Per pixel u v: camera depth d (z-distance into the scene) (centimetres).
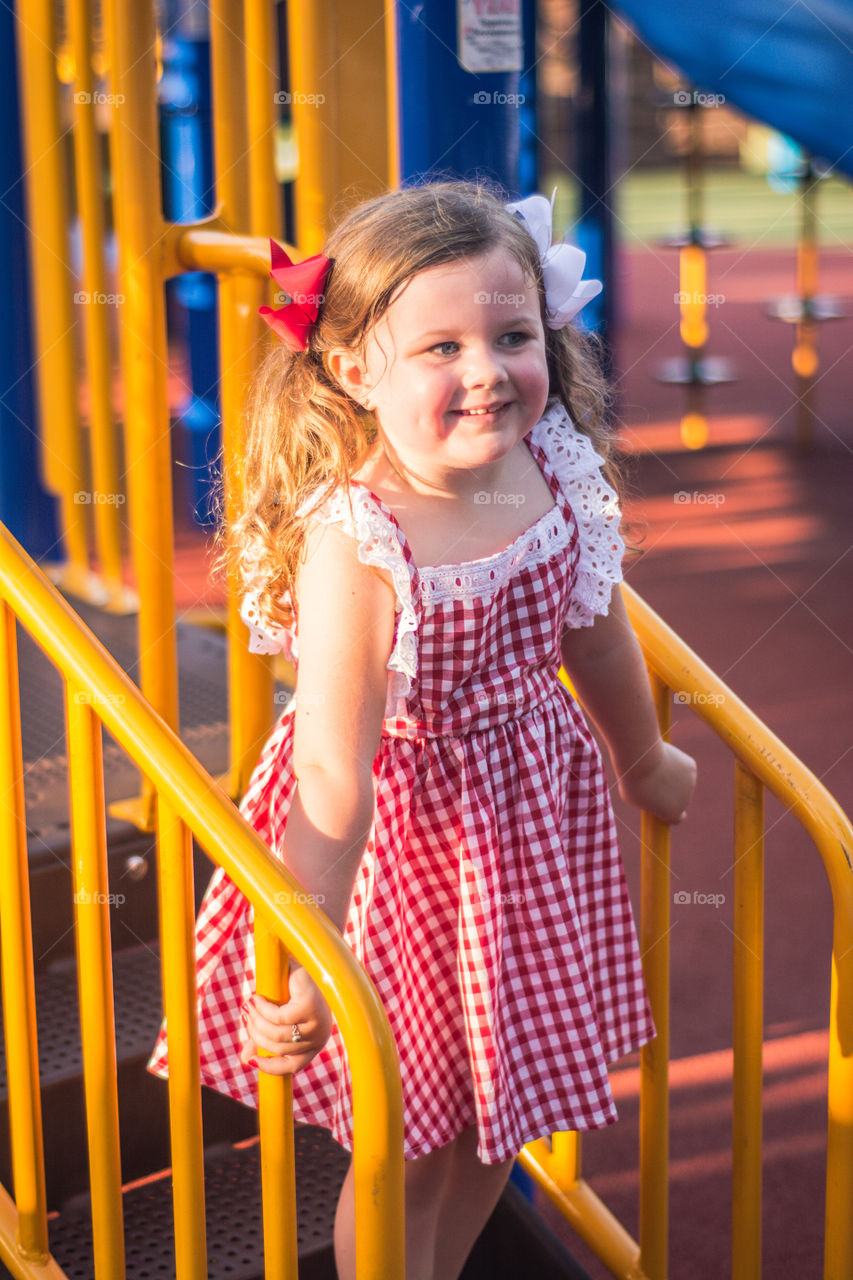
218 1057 152
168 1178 196
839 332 976
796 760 156
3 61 313
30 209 298
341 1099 146
